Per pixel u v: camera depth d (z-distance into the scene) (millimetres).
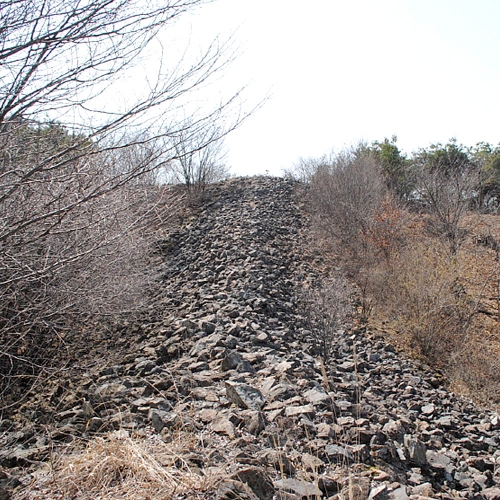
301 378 5938
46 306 5504
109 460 3453
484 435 6402
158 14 3629
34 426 4648
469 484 4602
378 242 15508
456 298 11547
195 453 3734
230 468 3559
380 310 12047
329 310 8883
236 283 11078
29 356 6047
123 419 4430
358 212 16906
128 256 7027
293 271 13797
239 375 5652
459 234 17594
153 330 7906
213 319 8195
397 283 12000
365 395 6465
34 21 3314
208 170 21812
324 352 8117
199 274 11984
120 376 6012
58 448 4012
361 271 14320
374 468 4078
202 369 6070
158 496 3141
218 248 14320
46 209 4430
